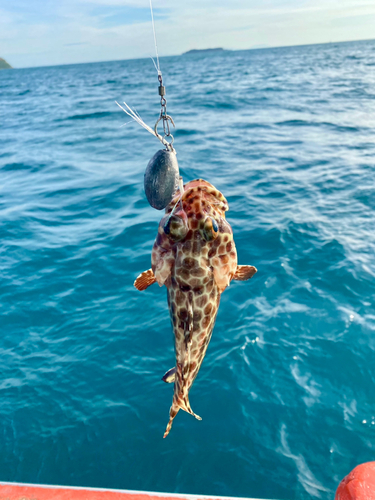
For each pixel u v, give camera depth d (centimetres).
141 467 679
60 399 782
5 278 1120
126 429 730
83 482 664
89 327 939
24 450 705
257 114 3297
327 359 809
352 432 689
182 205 195
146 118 3438
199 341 195
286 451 675
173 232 186
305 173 1784
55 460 691
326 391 755
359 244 1166
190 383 198
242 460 672
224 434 710
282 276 1048
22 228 1394
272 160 1992
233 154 2112
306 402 740
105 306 1002
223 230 194
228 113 3416
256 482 642
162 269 194
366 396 742
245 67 10050
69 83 9125
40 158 2264
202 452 689
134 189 1680
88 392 792
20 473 677
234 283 1037
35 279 1112
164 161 195
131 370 831
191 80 7150
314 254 1134
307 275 1046
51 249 1249
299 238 1221
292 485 632
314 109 3428
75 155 2294
